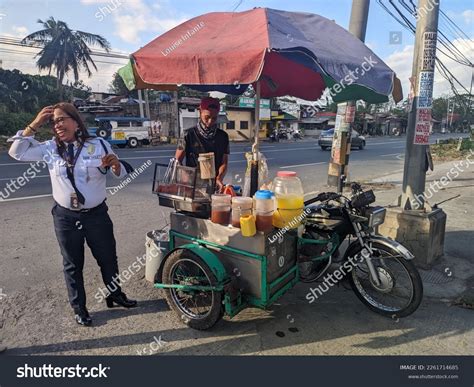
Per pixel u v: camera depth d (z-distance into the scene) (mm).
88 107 26031
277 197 2732
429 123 3977
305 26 2930
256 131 3506
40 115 2539
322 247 3137
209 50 2393
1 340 2701
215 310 2727
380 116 53062
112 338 2748
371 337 2785
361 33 5434
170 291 2982
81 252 2838
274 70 3600
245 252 2701
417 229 3914
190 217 2977
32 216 5695
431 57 3852
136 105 28484
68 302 3232
